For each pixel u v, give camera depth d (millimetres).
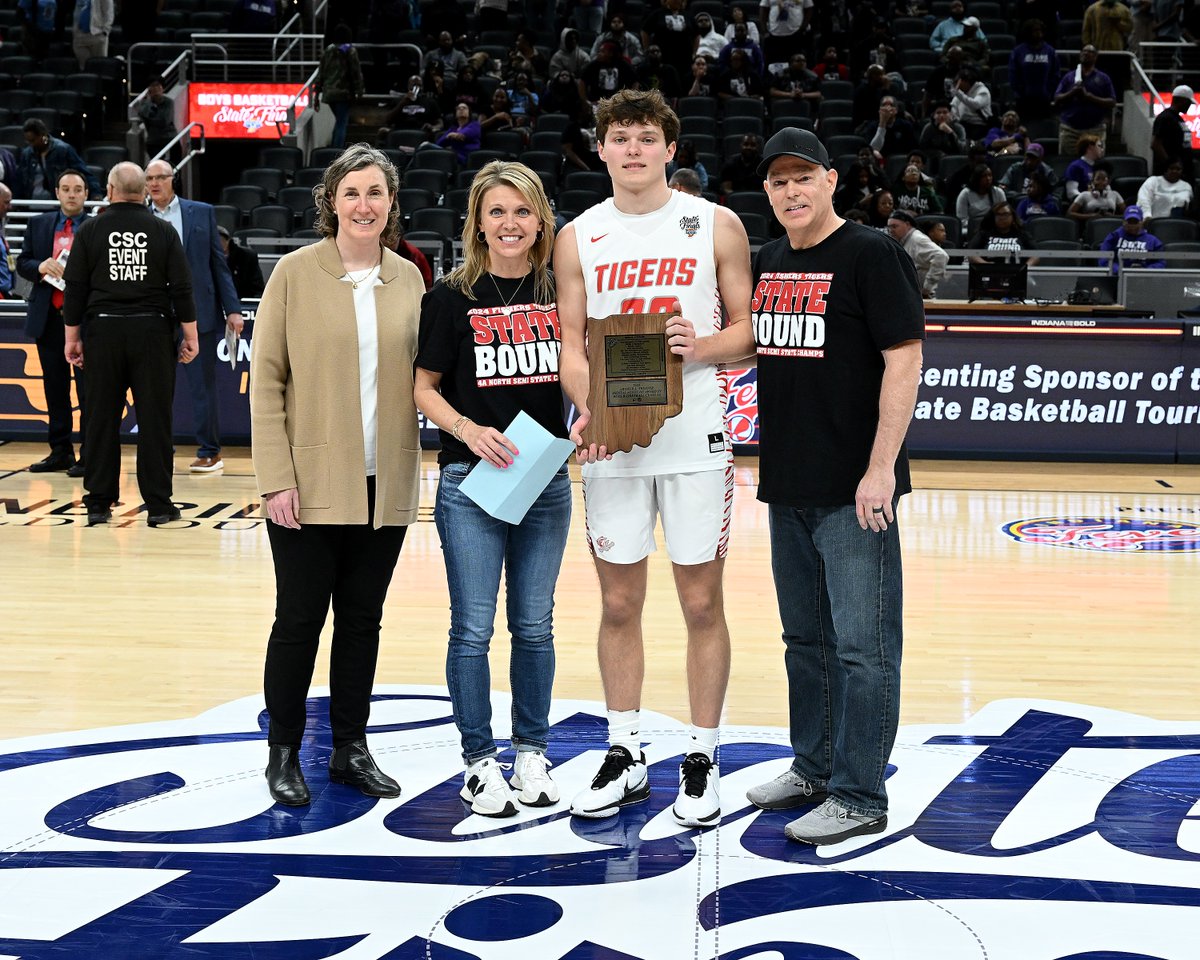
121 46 14703
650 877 2768
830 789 3043
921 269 9250
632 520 3107
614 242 3088
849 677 2967
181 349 6477
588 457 3049
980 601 5129
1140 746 3557
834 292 2900
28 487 7262
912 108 13250
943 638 4609
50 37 14555
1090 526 6559
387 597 5125
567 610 4965
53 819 3041
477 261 3121
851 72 14141
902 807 3139
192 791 3217
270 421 3104
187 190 13289
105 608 4898
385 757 3469
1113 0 14172
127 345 6250
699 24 14055
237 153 14180
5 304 8742
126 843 2916
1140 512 6918
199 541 6035
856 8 14250
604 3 14789
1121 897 2674
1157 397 8352
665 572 5605
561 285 3152
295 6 15656
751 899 2666
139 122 12984
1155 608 5047
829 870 2801
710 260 3092
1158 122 12320
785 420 2988
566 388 3148
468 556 3109
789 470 2979
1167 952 2451
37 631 4586
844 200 10531
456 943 2477
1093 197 11242
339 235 3162
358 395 3115
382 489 3143
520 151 12383
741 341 3090
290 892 2689
